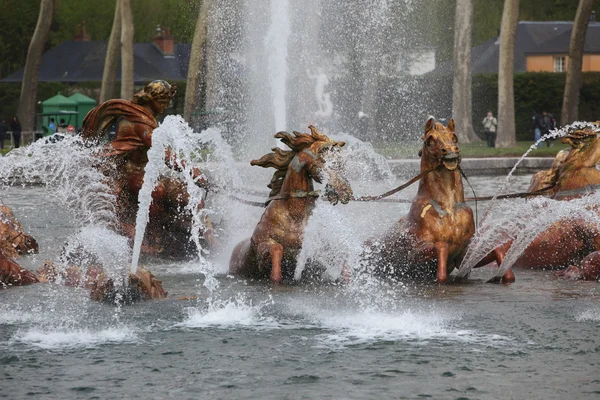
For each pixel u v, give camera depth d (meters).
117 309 28.48
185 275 35.31
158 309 28.50
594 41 193.00
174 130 36.16
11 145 133.00
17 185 76.69
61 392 20.62
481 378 21.38
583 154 36.84
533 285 32.97
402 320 26.92
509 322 26.73
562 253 36.38
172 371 22.05
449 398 20.05
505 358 23.00
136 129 39.81
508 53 126.50
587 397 20.05
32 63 146.00
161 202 39.56
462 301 29.78
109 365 22.59
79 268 33.19
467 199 36.72
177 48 184.88
